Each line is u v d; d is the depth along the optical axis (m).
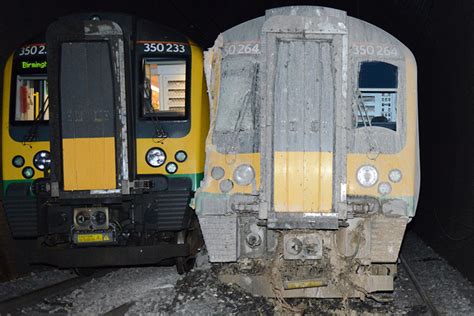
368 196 6.12
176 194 7.19
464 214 9.12
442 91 10.95
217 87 6.29
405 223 6.11
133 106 7.26
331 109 5.98
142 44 7.38
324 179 5.97
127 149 7.02
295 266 6.27
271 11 6.12
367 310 6.65
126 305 6.73
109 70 6.90
